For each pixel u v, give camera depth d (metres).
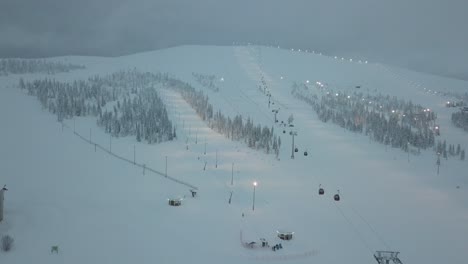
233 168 108.38
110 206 73.81
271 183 97.88
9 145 115.56
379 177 112.38
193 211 73.69
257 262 54.50
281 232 63.19
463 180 114.69
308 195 90.50
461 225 76.81
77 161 106.94
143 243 57.91
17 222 61.50
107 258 52.53
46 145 119.69
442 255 61.81
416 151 144.88
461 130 179.12
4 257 50.44
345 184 102.69
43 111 159.12
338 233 68.06
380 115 193.75
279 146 135.50
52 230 60.16
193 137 141.12
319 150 138.12
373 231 70.62
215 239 61.28
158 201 78.69
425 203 91.19
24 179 88.44
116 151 120.12
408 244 65.56
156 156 116.44
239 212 74.94
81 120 153.50
